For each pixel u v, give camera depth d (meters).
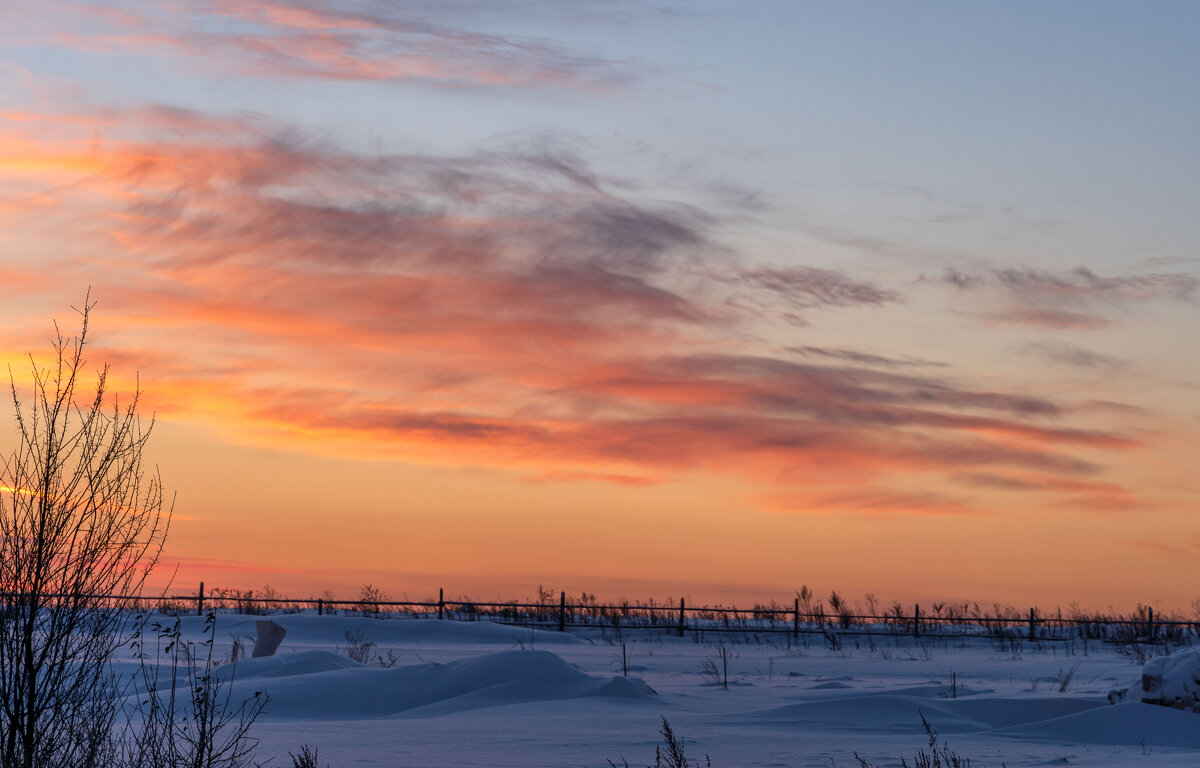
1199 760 10.48
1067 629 39.75
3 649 8.56
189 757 9.65
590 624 39.47
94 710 8.99
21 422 9.01
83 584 8.96
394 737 12.54
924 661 28.30
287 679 16.17
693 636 37.75
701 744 12.27
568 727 13.55
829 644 35.78
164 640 24.70
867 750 11.99
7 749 8.43
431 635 31.92
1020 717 14.93
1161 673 14.23
